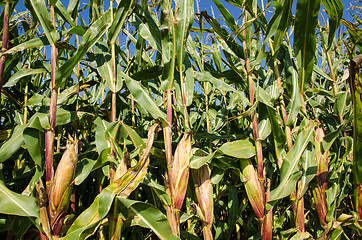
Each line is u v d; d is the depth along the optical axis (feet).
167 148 3.64
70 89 4.44
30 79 5.41
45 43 3.55
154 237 4.61
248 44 4.04
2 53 3.42
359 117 3.58
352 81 3.48
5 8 3.52
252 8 4.17
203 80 4.14
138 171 3.26
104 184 4.81
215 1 3.99
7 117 5.66
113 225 3.29
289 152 3.84
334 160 4.34
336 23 3.67
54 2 3.63
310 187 4.40
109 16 3.74
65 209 3.27
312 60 3.76
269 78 4.39
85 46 3.40
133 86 3.66
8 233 3.52
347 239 3.82
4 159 3.30
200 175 3.91
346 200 5.38
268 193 3.79
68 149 3.32
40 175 3.48
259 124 4.04
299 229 3.88
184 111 3.88
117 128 3.76
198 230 5.18
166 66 3.68
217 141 5.12
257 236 4.34
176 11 3.71
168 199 3.51
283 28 3.75
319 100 5.77
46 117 3.31
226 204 5.19
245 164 3.88
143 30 4.04
